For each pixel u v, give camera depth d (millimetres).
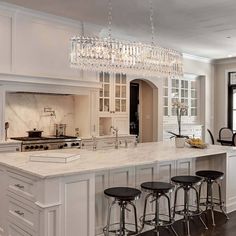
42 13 5148
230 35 6516
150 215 3803
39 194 2623
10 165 2971
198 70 9141
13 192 3047
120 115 6965
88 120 6047
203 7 4766
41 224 2584
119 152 3969
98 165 2994
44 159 3135
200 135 9430
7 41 4859
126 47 4328
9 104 5492
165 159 3459
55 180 2609
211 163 4676
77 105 6309
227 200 4508
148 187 3201
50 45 5359
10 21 4887
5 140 4844
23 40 5027
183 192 4262
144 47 4438
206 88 9469
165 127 8406
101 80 6594
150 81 7934
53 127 6094
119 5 4711
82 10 4988
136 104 8570
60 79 5406
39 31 5219
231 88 9500
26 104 5711
